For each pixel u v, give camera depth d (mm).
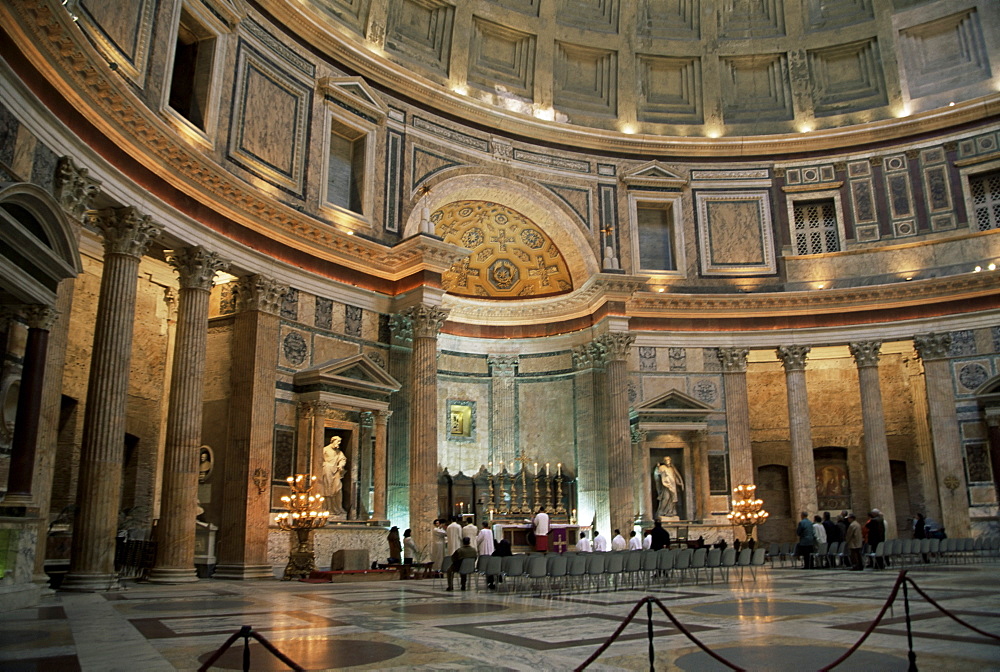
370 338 21219
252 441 17422
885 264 26812
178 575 15117
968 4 26734
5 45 11266
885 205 27219
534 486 26219
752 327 26812
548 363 27422
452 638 7652
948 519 24297
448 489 25766
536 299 27938
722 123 28828
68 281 12523
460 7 25516
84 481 13531
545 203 26234
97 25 14148
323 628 8352
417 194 23375
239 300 18406
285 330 19016
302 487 16906
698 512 24875
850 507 28000
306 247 19828
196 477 15852
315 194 20656
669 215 28188
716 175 28281
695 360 26609
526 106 27172
